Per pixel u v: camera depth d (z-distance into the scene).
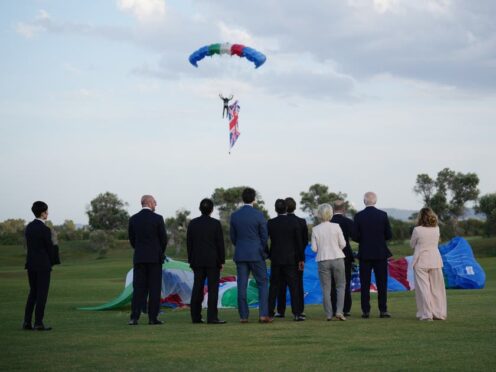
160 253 15.41
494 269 42.44
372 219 15.84
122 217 165.38
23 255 122.75
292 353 10.78
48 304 22.52
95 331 13.91
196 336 12.88
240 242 15.45
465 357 10.15
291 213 15.89
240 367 9.71
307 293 22.22
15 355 10.93
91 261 115.50
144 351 11.20
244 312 15.41
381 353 10.62
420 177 126.50
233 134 27.59
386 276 15.86
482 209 115.75
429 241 15.04
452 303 18.88
